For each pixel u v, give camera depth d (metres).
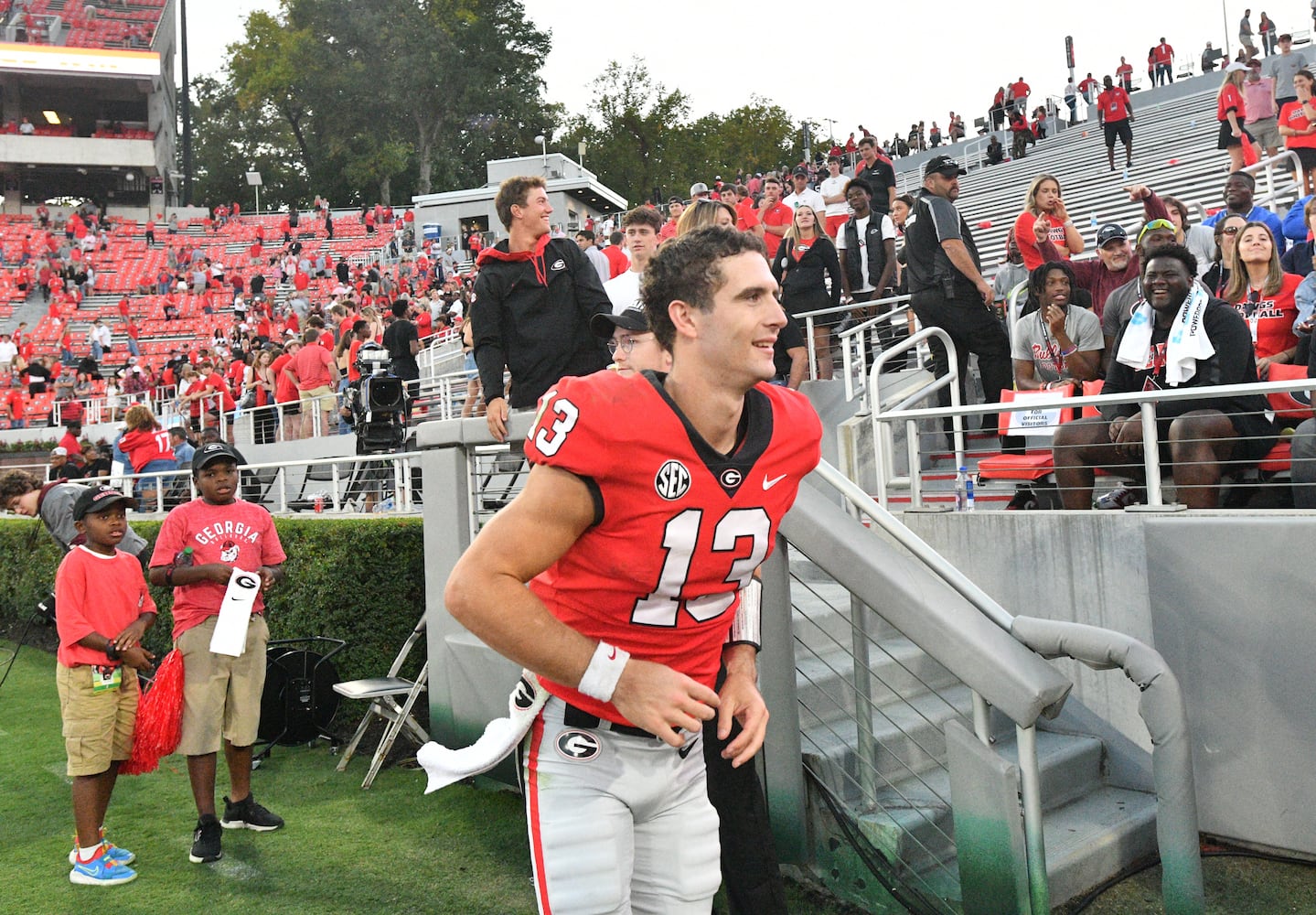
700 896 2.37
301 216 46.91
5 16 52.59
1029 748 3.12
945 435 7.04
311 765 5.77
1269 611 3.90
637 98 61.91
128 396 23.12
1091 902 3.71
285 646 6.55
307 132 67.44
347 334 15.07
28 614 10.37
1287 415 4.88
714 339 1.93
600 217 37.19
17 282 37.50
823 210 11.70
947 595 3.35
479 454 4.95
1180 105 21.83
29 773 5.86
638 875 2.37
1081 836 3.92
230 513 4.87
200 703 4.54
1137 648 3.21
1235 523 3.99
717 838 2.42
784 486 2.13
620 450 1.89
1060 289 6.05
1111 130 17.23
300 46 58.50
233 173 68.31
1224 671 4.04
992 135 24.84
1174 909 3.19
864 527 3.61
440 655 5.08
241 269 39.09
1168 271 4.65
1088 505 5.01
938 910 3.52
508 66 61.47
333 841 4.60
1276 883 3.76
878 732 4.13
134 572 4.59
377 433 10.16
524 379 4.60
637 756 2.25
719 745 3.12
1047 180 7.84
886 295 9.16
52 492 6.80
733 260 1.92
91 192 52.34
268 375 15.77
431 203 37.69
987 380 6.86
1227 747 4.05
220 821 4.81
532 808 2.27
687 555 2.03
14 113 51.06
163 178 54.59
